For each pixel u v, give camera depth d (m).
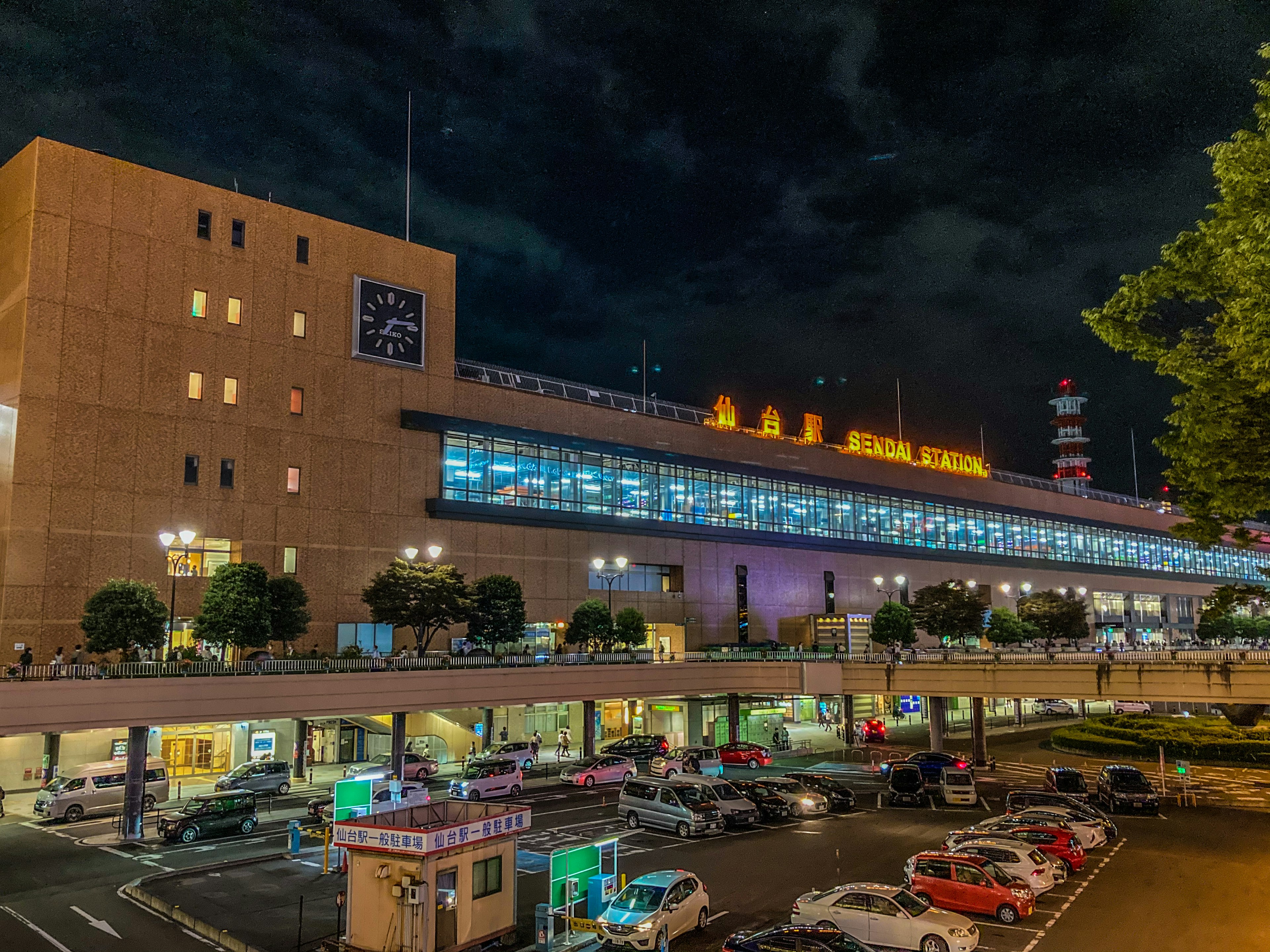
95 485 47.88
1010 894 24.80
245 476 53.53
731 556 82.38
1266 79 17.22
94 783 39.28
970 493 110.56
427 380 63.44
